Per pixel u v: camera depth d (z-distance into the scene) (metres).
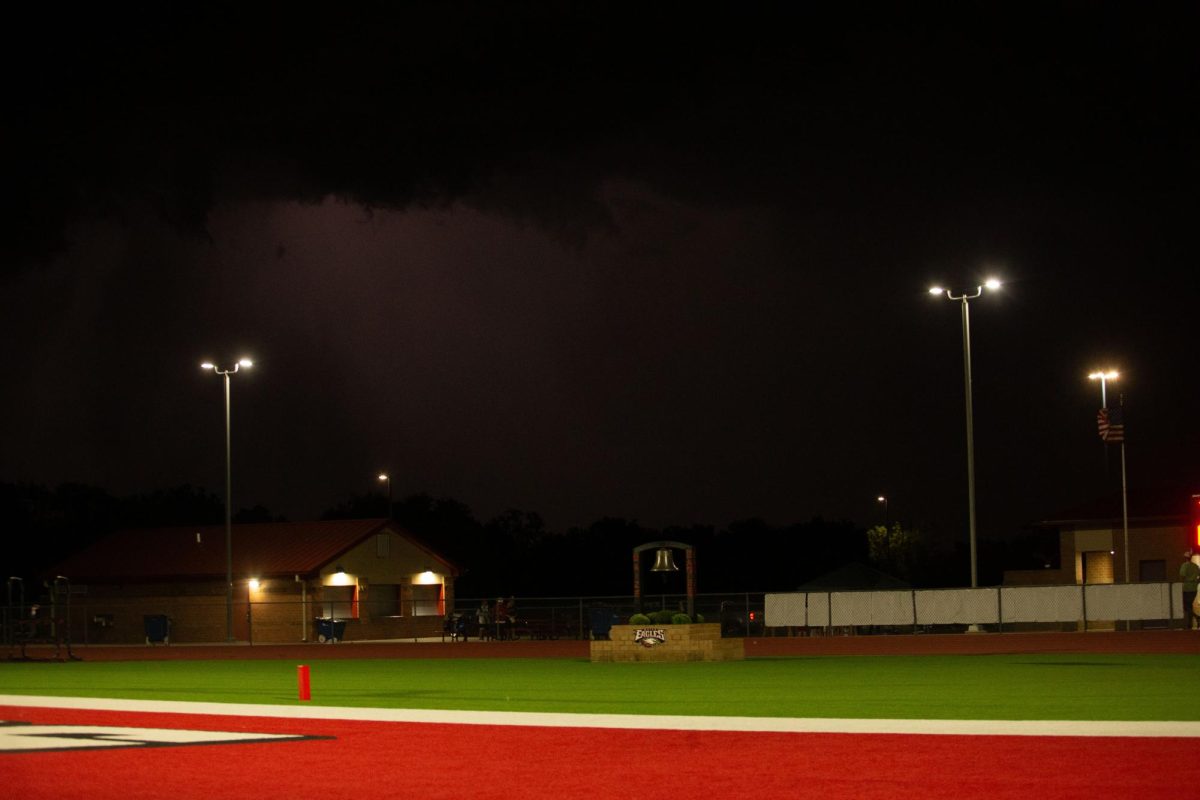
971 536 50.94
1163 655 32.06
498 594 104.94
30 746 14.36
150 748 14.12
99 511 108.81
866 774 11.52
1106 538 67.62
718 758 12.81
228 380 60.88
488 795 10.74
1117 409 65.06
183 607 64.38
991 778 11.12
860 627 48.16
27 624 58.16
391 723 17.08
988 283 52.09
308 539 66.44
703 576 115.06
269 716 18.41
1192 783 10.67
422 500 115.50
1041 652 34.31
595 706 19.55
